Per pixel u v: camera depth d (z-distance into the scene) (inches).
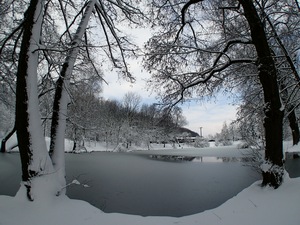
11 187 458.3
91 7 324.5
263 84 277.9
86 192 454.0
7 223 195.5
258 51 280.2
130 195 434.9
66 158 1170.6
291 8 351.9
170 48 337.7
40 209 221.8
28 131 250.4
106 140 2066.9
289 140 944.3
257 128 401.7
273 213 197.3
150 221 204.4
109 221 204.1
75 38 304.7
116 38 367.9
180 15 353.7
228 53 371.6
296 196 214.4
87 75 420.5
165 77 352.5
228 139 2942.9
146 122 2258.9
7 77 394.0
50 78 308.2
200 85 372.2
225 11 364.2
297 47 373.7
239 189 474.9
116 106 2527.1
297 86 380.2
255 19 279.4
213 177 609.6
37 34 268.2
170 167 833.5
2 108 1083.9
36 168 243.8
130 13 372.8
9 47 377.1
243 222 193.0
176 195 436.8
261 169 271.6
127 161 1045.8
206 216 214.5
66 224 198.2
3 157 936.9
